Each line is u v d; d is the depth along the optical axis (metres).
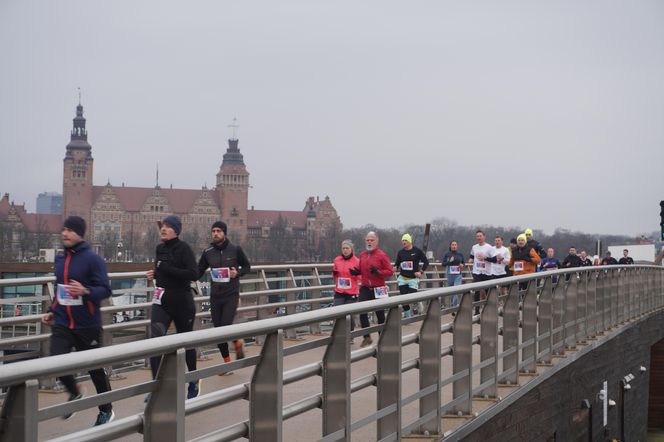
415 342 9.70
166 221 11.45
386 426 8.67
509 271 27.58
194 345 5.32
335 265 18.81
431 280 32.16
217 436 6.02
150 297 16.14
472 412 11.02
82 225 9.45
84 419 8.92
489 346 12.24
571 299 19.50
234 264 14.26
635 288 29.14
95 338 9.51
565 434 16.69
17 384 4.07
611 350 22.64
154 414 5.25
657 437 33.66
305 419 8.88
